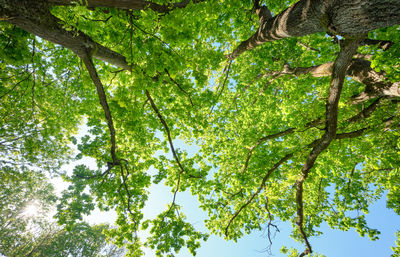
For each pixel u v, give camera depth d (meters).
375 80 4.11
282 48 5.68
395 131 4.42
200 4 2.92
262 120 9.26
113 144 4.34
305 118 5.69
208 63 5.16
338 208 8.89
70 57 5.48
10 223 19.91
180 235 5.56
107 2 2.34
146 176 6.06
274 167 7.10
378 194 8.95
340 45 2.67
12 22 2.33
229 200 8.96
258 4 5.18
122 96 3.69
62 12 2.54
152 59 3.15
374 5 1.56
